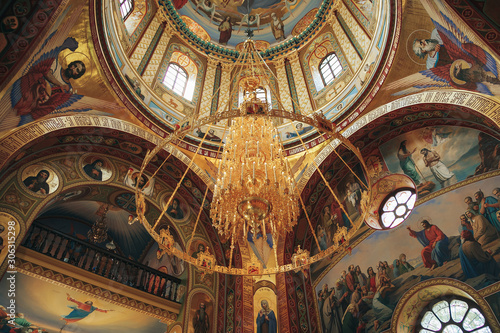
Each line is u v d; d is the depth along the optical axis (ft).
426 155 37.04
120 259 39.65
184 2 51.75
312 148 43.57
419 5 31.55
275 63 53.88
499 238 29.78
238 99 51.67
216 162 43.57
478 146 33.65
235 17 54.95
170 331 37.58
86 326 36.50
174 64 51.44
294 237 42.06
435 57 32.78
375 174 40.01
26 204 33.30
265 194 29.66
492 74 28.25
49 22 27.37
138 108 40.70
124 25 43.50
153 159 41.45
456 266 31.35
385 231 37.32
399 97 37.22
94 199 41.29
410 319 32.89
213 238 42.88
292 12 53.83
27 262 33.27
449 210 33.63
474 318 30.01
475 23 26.76
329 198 42.96
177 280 41.09
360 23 45.96
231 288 39.73
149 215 43.21
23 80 28.60
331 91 47.60
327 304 37.81
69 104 34.40
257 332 35.76
